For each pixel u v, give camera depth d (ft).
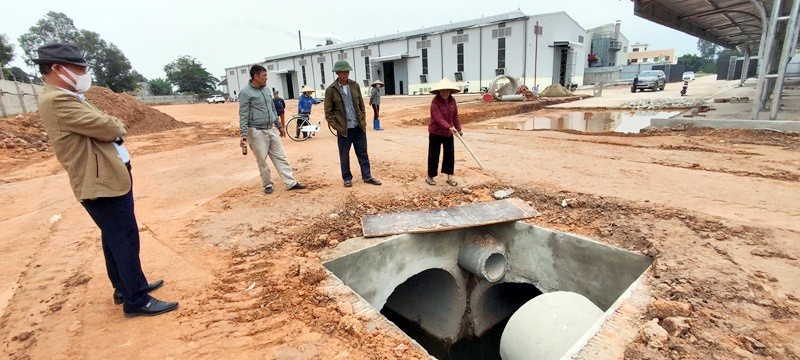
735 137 31.76
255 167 29.09
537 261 17.43
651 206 16.97
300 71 181.68
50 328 10.44
